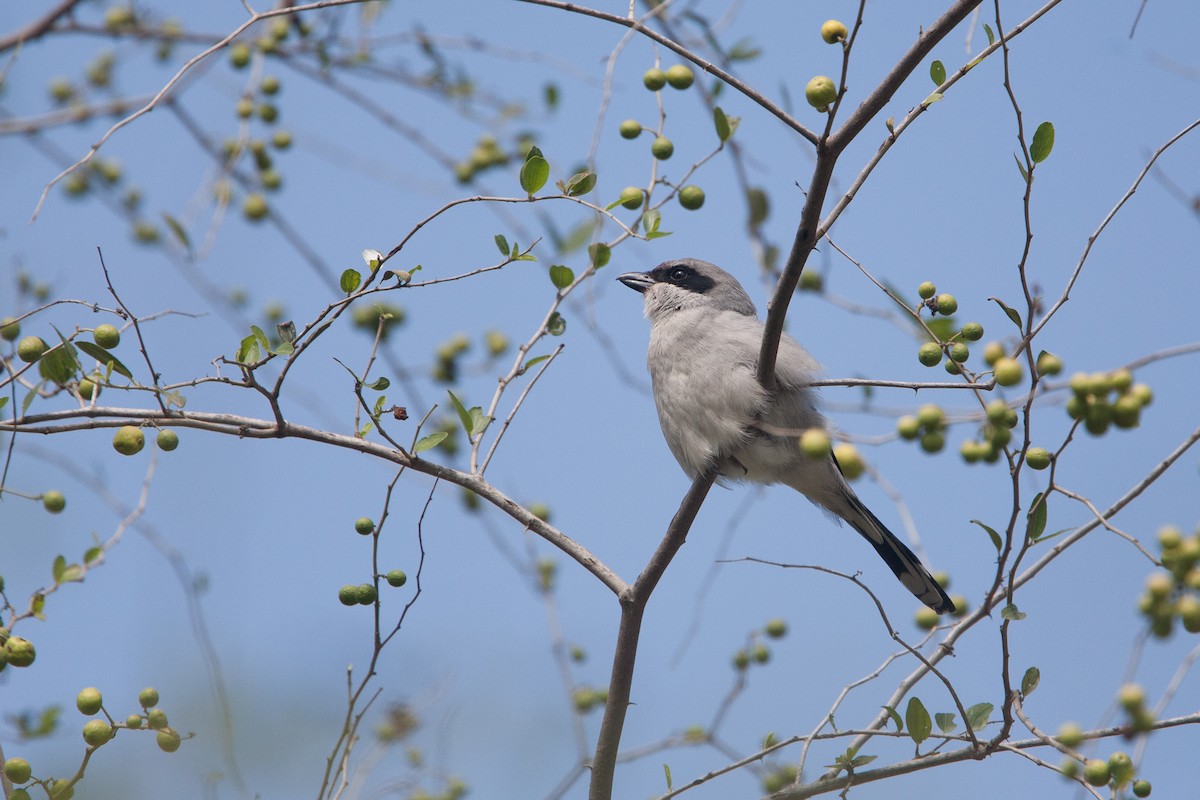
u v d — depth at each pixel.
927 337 9.88
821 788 8.71
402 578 8.75
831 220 9.18
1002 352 8.17
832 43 8.20
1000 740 8.21
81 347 8.30
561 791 11.41
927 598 11.21
